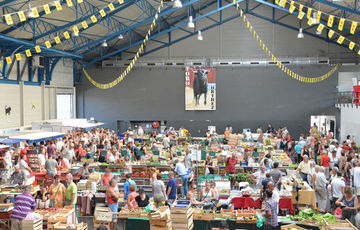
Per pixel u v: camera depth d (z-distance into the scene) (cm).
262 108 2909
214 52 2938
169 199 1093
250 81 2912
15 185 1079
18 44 1948
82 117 3011
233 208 979
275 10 2878
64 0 1620
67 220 837
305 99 2872
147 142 2175
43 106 2539
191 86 2938
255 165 1467
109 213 874
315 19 1563
